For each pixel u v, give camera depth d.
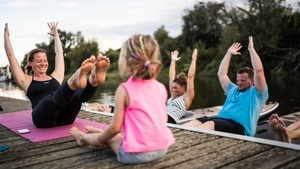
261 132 4.30
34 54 3.28
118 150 1.97
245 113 3.26
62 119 3.06
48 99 2.76
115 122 1.81
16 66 3.31
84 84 2.51
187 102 4.18
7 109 4.65
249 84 3.38
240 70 3.42
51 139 2.65
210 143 2.39
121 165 1.95
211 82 21.25
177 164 1.94
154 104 1.86
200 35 35.78
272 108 5.73
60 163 2.04
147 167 1.89
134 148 1.81
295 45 23.28
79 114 3.89
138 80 1.83
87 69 2.44
